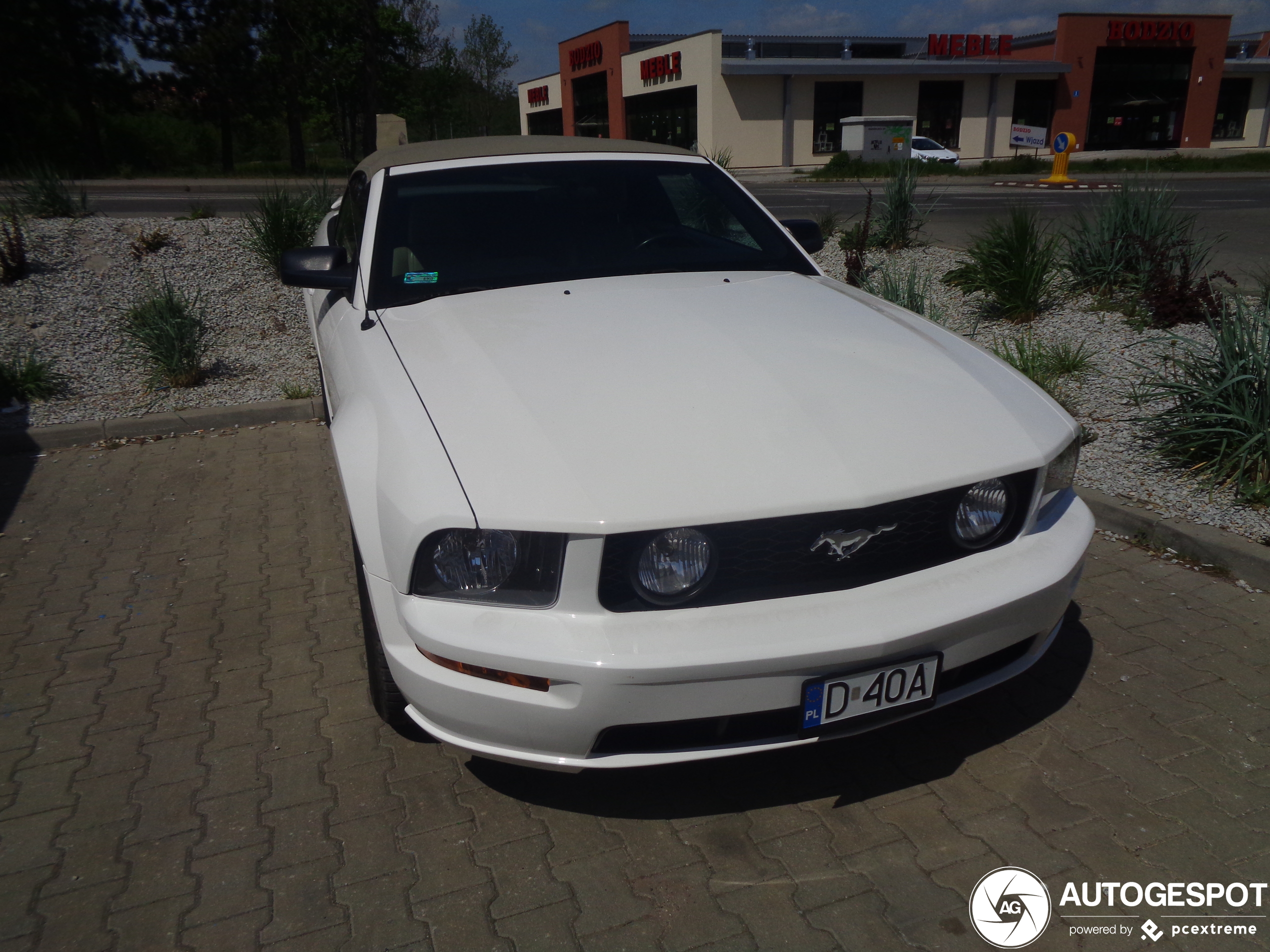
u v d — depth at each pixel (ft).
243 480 15.30
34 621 10.88
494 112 175.22
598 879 6.87
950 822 7.37
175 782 8.05
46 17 86.99
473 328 8.63
